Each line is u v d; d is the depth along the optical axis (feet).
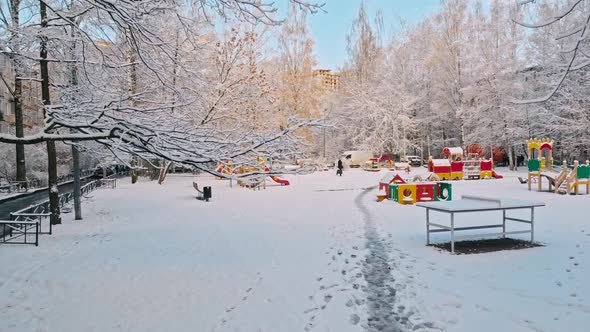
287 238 36.94
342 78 183.52
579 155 128.26
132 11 18.60
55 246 36.99
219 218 50.42
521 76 121.08
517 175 113.39
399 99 164.86
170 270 27.94
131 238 39.65
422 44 172.04
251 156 22.38
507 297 19.84
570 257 26.48
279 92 141.59
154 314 20.61
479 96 128.57
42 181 111.14
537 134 119.03
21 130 91.76
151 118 22.27
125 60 26.03
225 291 23.36
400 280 23.48
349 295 21.44
